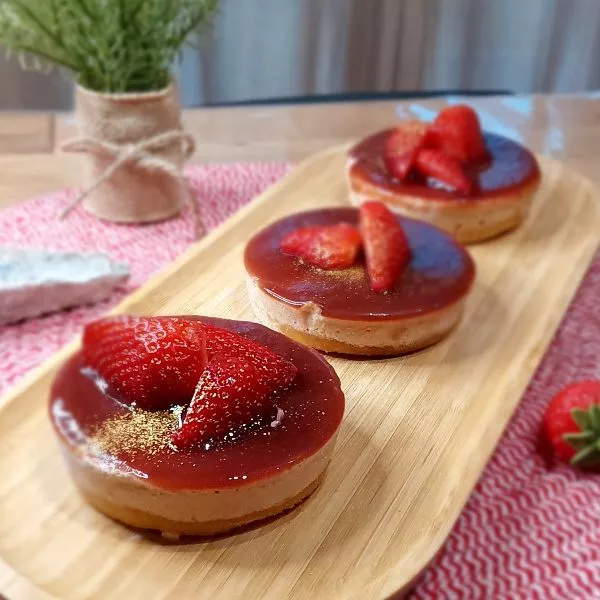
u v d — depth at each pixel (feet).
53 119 1.59
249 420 0.86
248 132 1.61
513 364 1.08
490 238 1.31
